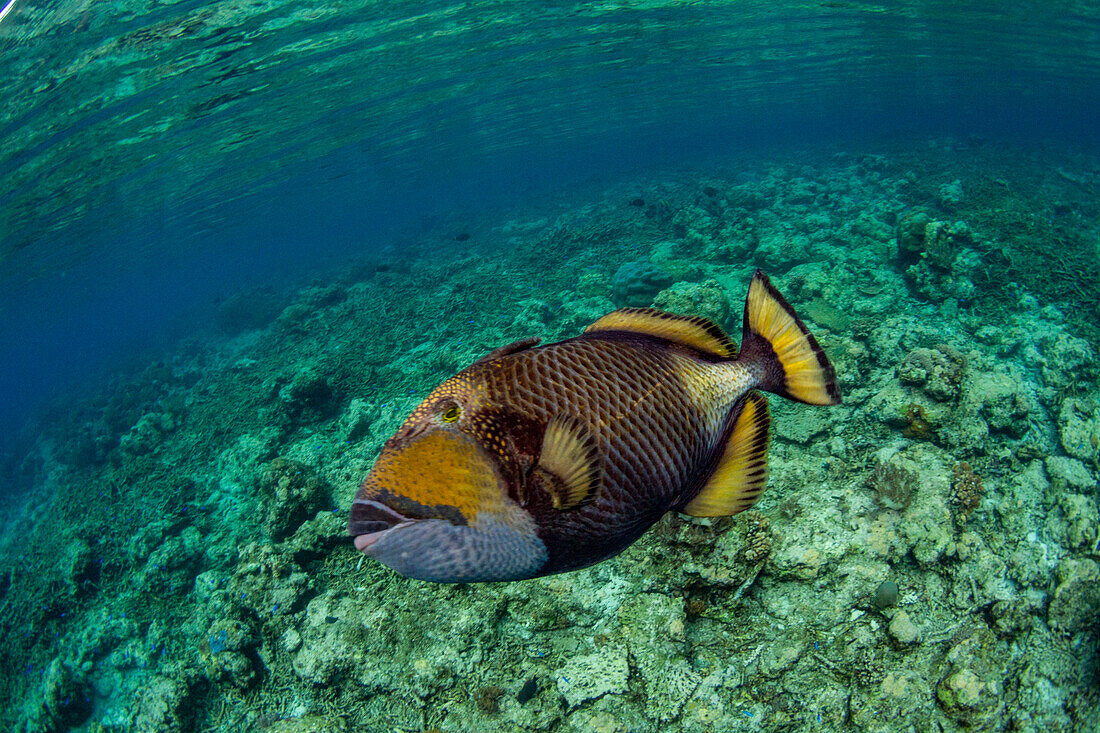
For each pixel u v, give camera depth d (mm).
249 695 4859
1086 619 3623
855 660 3564
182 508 8859
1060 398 6254
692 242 13625
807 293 9148
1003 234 10883
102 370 26906
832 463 4957
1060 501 4652
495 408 941
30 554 10445
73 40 10086
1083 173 20578
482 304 12922
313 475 6281
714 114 56969
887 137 35625
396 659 4258
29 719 6891
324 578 5090
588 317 10383
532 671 3883
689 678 3586
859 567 3818
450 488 858
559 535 924
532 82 24047
